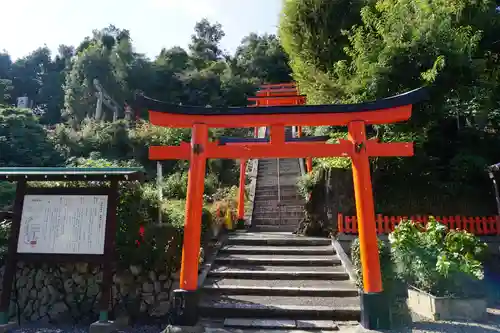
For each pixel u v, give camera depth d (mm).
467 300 5504
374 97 8281
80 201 5918
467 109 8938
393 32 8328
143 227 6492
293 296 6246
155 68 31734
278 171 15078
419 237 5941
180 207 8867
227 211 10766
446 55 7684
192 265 5387
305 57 12969
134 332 5672
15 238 5848
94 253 5738
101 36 31391
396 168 9609
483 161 9125
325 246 8719
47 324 6168
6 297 5758
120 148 18484
